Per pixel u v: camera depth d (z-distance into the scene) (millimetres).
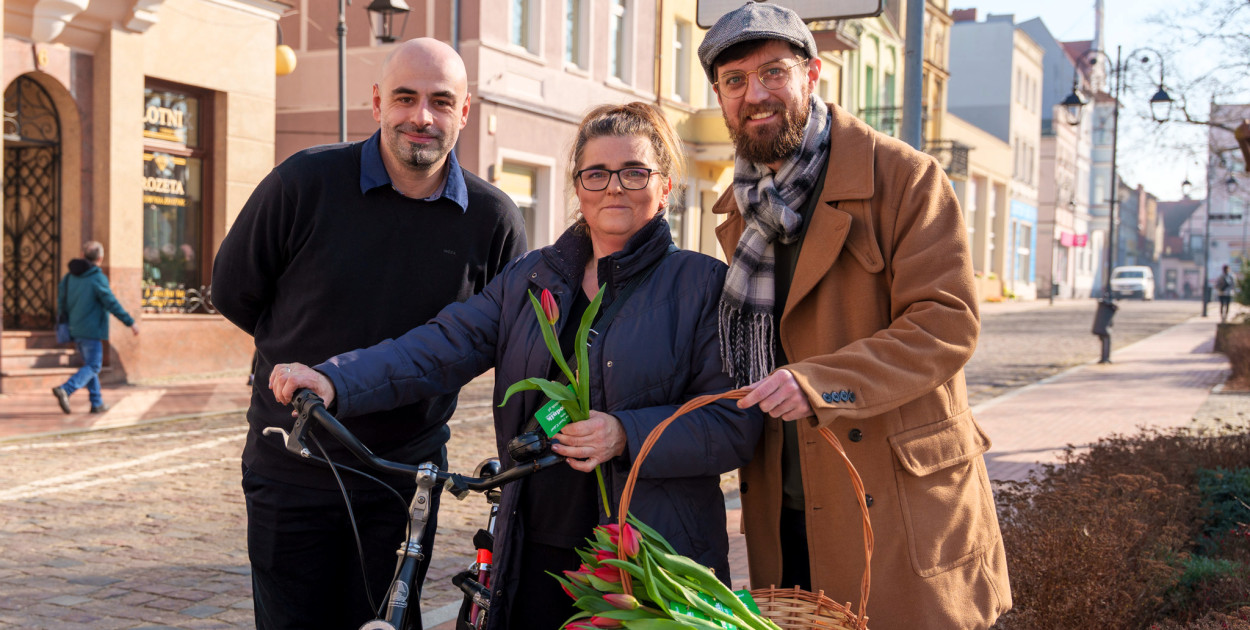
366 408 2467
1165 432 7867
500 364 2641
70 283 10484
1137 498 4809
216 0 13828
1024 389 13703
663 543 2078
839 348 2443
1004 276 48375
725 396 2098
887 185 2426
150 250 13602
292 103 17422
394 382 2502
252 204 2957
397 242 2996
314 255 2934
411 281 3014
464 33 16062
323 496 2918
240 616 4656
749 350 2496
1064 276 62844
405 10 11891
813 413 2137
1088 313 38000
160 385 12617
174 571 5297
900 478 2408
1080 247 65812
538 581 2594
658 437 2152
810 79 2520
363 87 16688
